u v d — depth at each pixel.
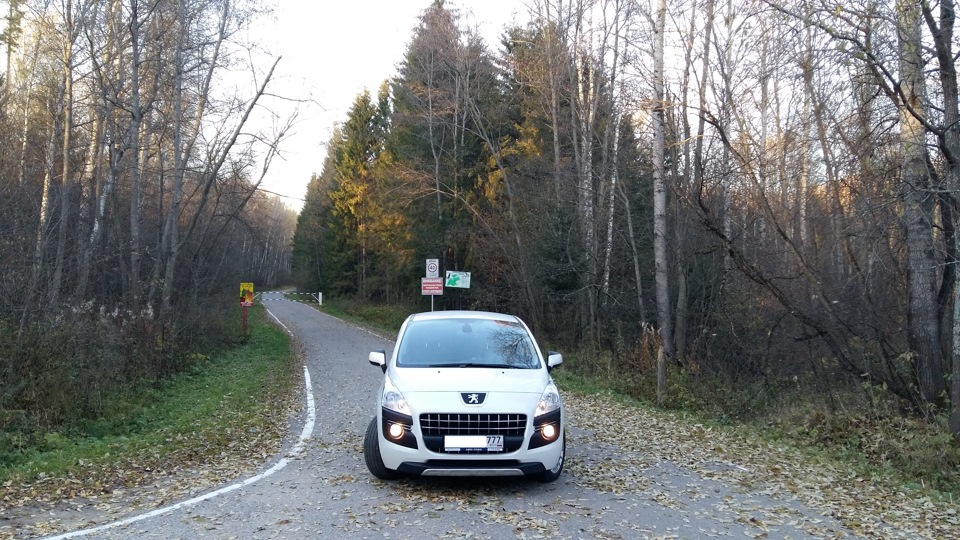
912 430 10.59
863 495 7.57
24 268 14.88
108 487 7.65
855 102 11.62
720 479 8.03
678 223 19.59
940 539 6.12
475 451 7.01
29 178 18.09
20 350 11.88
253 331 35.25
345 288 60.69
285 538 5.83
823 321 14.20
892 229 12.23
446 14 29.70
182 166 23.66
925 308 11.59
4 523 6.34
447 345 8.44
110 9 20.36
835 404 12.52
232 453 9.48
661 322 17.92
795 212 18.59
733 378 17.67
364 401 13.98
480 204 33.97
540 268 26.69
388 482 7.64
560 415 7.46
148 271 28.70
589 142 24.83
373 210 44.66
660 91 17.12
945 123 10.19
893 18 9.98
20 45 25.08
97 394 12.30
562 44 25.34
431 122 32.56
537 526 6.13
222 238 37.91
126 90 21.88
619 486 7.57
